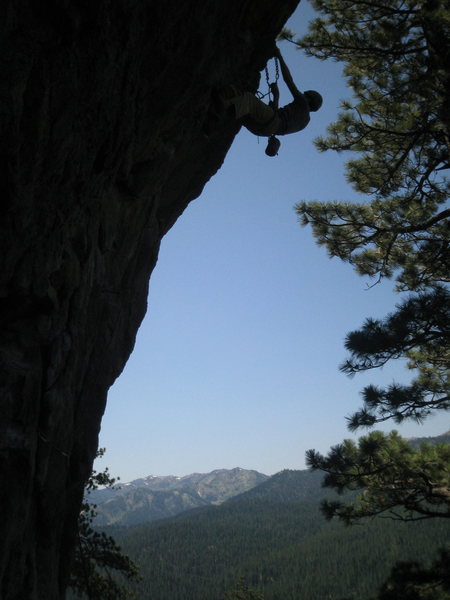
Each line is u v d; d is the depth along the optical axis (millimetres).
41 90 3416
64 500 5461
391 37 10859
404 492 11734
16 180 3537
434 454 11289
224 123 6621
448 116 10359
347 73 12320
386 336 9102
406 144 12383
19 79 3217
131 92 4438
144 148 5395
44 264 4289
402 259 12844
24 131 3447
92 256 5281
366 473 11398
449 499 11203
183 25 4523
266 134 6352
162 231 7539
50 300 4504
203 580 188250
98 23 3562
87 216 4945
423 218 12633
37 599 4871
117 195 5574
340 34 11883
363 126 12102
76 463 5961
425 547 136000
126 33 3904
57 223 4285
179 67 4867
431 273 12852
